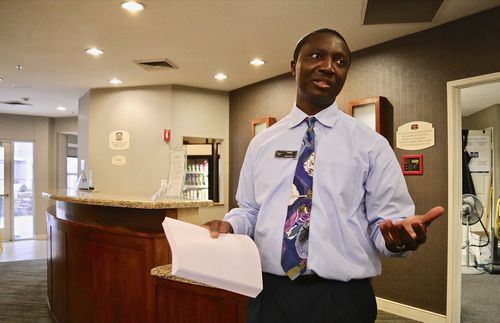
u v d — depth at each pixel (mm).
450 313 3129
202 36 3619
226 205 5891
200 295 1822
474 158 5973
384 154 902
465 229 5719
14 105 7199
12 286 4531
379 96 3645
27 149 8289
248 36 3607
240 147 5688
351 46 3801
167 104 5492
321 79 935
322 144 932
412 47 3461
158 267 2014
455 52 3158
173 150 2697
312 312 866
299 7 2973
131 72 4859
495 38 2924
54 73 4914
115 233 2348
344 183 881
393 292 3535
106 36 3629
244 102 5629
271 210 949
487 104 6129
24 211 8234
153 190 5500
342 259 863
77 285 2723
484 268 5438
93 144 5797
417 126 3410
